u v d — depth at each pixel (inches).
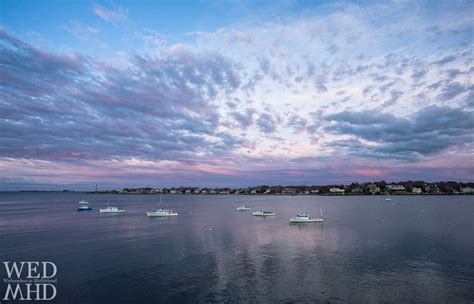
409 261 2353.6
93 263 2348.7
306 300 1647.4
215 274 2062.0
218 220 5570.9
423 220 5167.3
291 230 4104.3
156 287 1836.9
